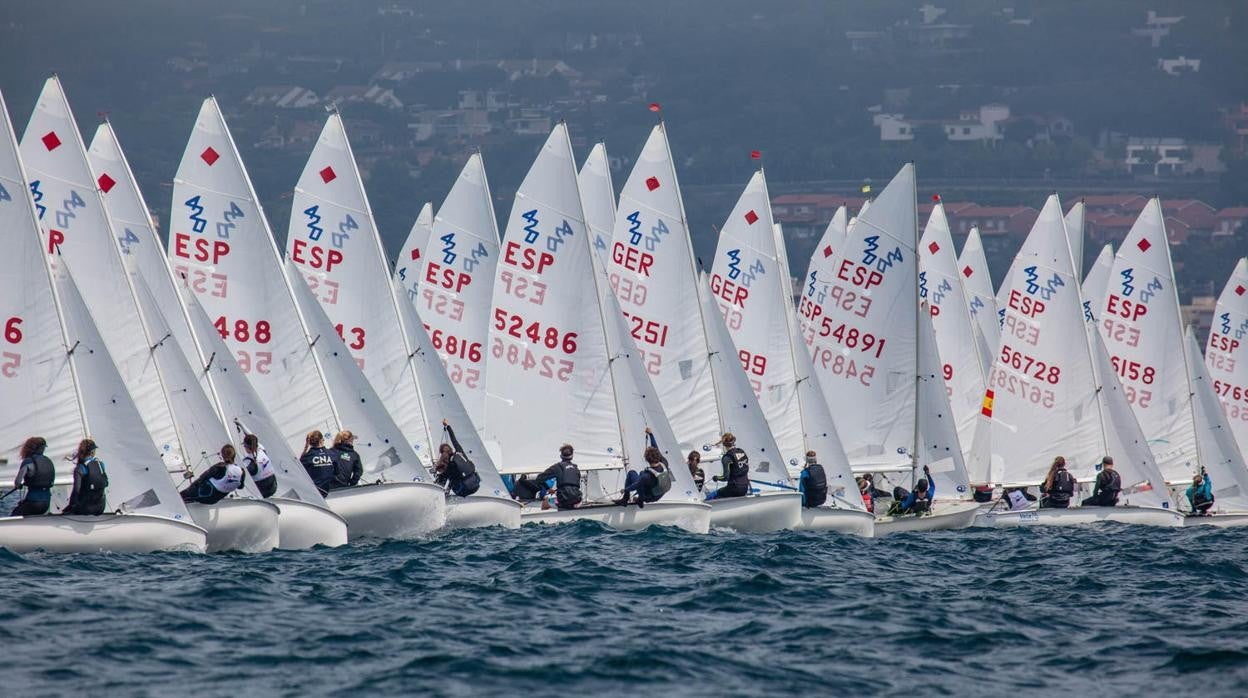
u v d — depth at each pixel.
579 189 127.06
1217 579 102.94
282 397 121.19
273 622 78.31
